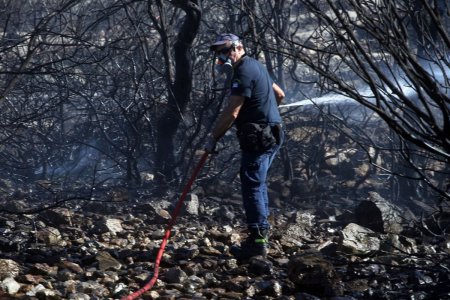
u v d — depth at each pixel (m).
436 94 5.36
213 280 6.82
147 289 6.27
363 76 5.47
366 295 6.44
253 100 7.43
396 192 12.72
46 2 15.27
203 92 13.38
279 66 14.22
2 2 13.67
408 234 8.98
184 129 12.70
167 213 10.13
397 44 5.39
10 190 12.47
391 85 5.38
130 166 12.50
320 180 13.55
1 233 8.52
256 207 7.49
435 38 8.82
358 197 12.80
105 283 6.62
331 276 6.44
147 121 12.66
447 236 8.50
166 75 12.27
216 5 14.78
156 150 13.11
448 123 5.44
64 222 9.27
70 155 13.93
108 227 8.96
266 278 6.88
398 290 6.52
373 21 5.41
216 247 7.94
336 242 8.28
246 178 7.51
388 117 5.36
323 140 13.80
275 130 7.53
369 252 7.53
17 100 13.39
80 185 13.01
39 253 7.58
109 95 12.63
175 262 7.28
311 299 6.25
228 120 7.32
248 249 7.52
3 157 13.51
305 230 9.10
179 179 12.47
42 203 11.09
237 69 7.39
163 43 12.16
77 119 15.20
